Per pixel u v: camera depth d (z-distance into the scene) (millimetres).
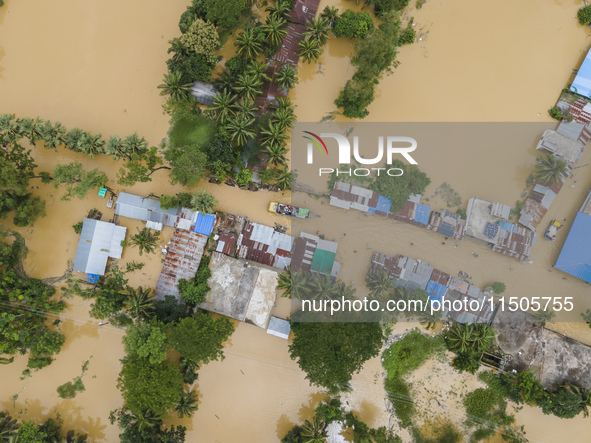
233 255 41531
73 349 41906
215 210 42281
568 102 42688
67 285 41656
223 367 42469
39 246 41812
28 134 39031
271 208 41719
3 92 42375
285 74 39094
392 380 42031
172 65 40219
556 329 42562
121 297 40531
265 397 42406
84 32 42875
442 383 42125
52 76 42562
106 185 42062
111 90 42625
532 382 39969
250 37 38531
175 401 37219
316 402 42281
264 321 40719
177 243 40844
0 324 37812
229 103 39094
